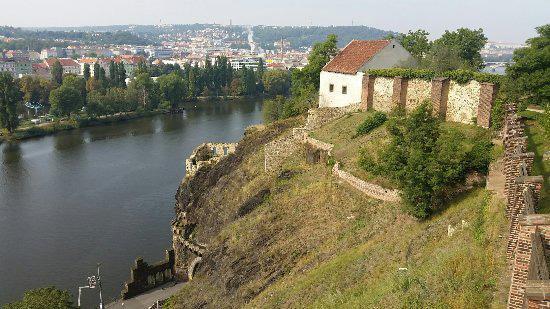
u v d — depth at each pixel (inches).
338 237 1385.3
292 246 1471.5
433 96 1822.1
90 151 4288.9
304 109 2805.1
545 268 449.4
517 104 1568.7
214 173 2527.1
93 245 2440.9
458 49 2519.7
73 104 5654.5
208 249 1865.2
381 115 1926.7
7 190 3233.3
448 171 1140.5
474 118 1723.7
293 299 1140.5
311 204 1626.5
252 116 6053.2
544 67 1549.0
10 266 2222.0
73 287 2078.0
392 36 2930.6
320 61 2810.0
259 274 1450.5
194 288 1740.9
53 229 2618.1
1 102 4830.2
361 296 948.0
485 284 684.1
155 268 2132.1
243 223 1796.3
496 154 1216.8
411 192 1159.6
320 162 1894.7
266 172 2098.9
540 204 810.8
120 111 6077.8
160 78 7022.6
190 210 2450.8
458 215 1060.5
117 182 3395.7
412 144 1198.9
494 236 815.1
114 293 2047.2
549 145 1187.9
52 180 3452.3
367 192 1485.0
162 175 3545.8
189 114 6314.0
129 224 2694.4
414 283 830.5
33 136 4936.0
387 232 1247.5
